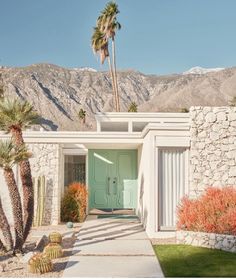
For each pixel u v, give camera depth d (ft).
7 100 42.37
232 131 52.42
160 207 52.03
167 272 34.68
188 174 52.26
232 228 43.29
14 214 41.98
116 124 85.56
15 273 35.22
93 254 41.98
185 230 47.29
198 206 47.11
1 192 62.69
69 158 76.89
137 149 76.48
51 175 63.67
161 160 52.60
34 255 36.68
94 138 64.34
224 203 46.26
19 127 42.78
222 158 52.16
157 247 45.14
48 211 63.05
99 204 77.92
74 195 66.39
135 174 77.82
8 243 42.52
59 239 46.44
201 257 39.99
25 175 43.09
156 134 52.11
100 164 78.07
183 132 52.42
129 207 77.77
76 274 34.47
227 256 40.29
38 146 64.03
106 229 57.82
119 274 34.27
